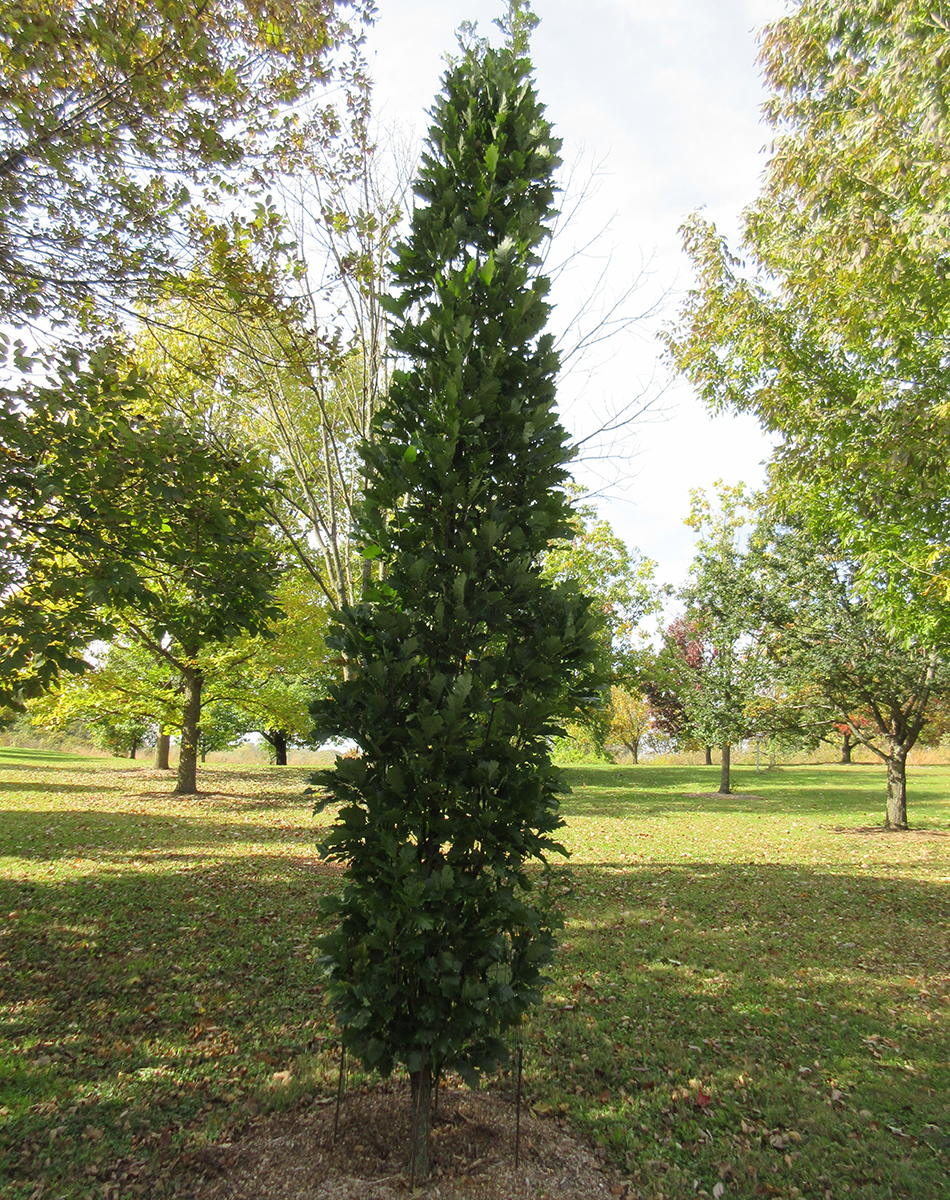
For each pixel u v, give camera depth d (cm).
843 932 736
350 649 329
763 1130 378
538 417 344
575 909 804
